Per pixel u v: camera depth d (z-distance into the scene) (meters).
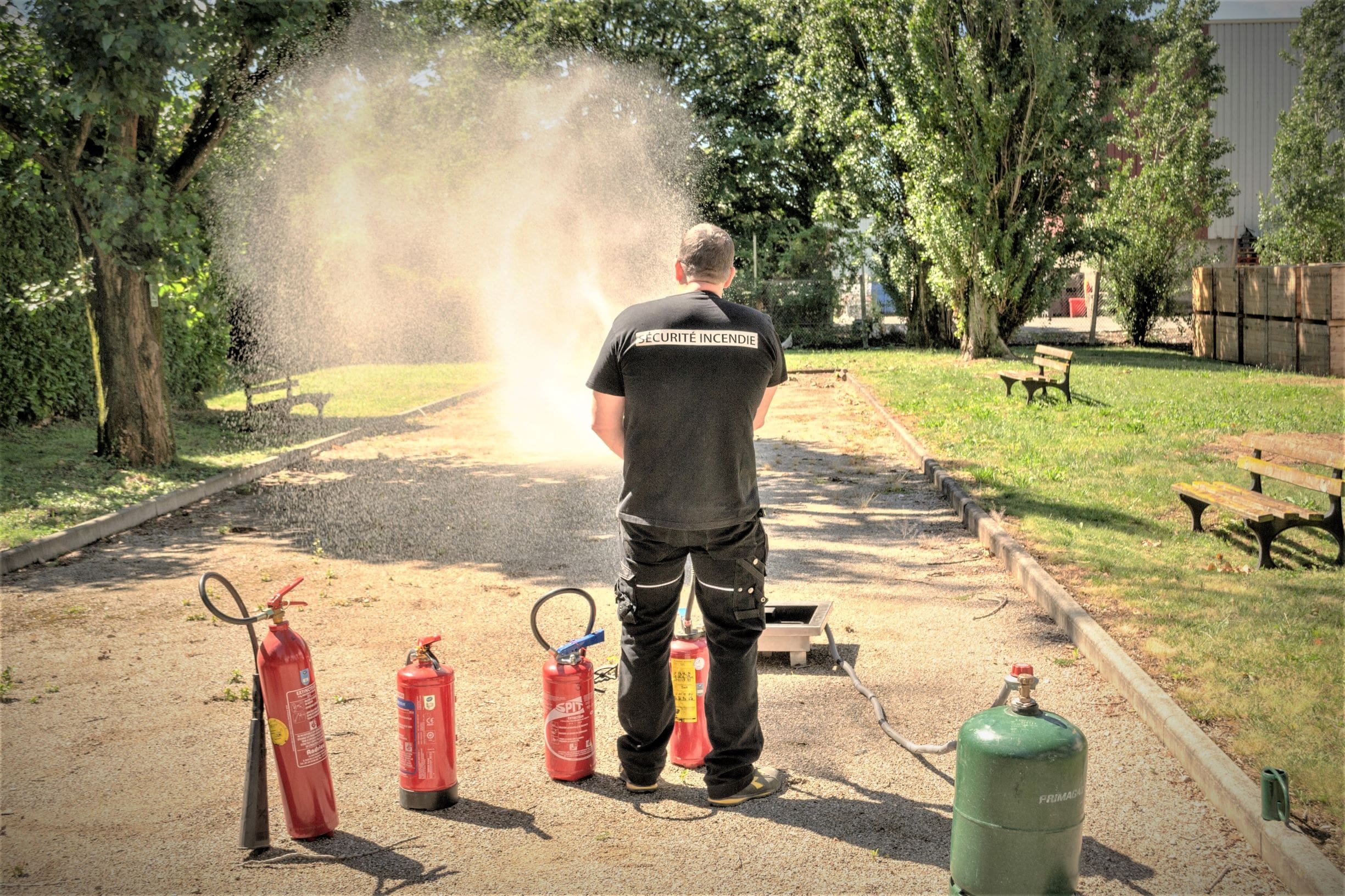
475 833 3.70
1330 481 6.50
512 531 8.62
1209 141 26.52
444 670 3.89
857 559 7.52
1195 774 3.94
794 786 4.05
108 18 9.38
